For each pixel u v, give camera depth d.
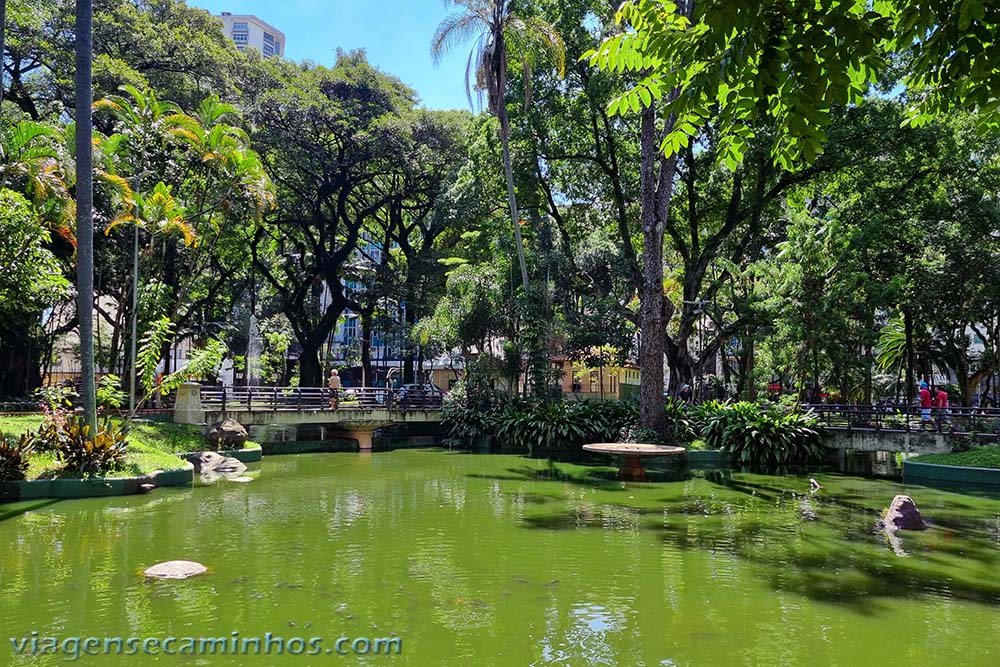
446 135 28.47
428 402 23.73
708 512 10.81
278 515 10.18
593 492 12.88
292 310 31.28
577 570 7.22
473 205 26.33
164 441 15.74
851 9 3.89
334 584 6.60
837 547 8.43
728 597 6.31
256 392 19.80
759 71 3.42
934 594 6.49
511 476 15.05
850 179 22.41
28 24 19.09
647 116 18.58
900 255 20.98
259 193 18.80
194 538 8.55
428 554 7.87
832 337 18.41
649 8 4.19
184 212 18.48
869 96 19.62
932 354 27.86
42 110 21.66
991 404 27.06
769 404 19.30
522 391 25.73
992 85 3.64
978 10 3.10
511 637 5.21
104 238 19.81
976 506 11.60
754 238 24.19
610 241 26.44
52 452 12.09
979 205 19.77
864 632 5.43
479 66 21.05
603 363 25.16
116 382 13.41
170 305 20.61
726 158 4.49
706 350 24.11
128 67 20.02
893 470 16.78
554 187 27.11
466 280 23.34
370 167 28.64
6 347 22.66
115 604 5.95
